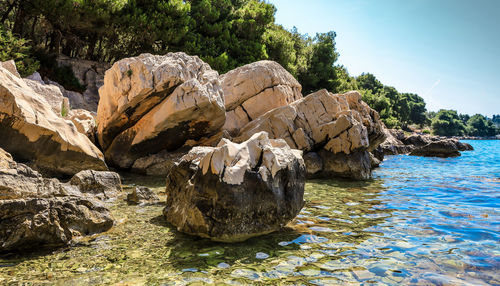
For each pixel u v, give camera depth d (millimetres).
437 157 25094
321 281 3799
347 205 7863
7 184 5230
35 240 4625
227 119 14148
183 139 11930
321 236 5449
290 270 4090
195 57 12156
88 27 23766
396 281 3820
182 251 4676
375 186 10859
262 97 14461
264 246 4926
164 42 26516
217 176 5086
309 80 44344
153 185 9844
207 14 31906
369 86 112000
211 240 5141
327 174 12703
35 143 8484
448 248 4938
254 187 5336
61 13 20953
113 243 4945
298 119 12914
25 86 9211
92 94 25359
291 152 6312
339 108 13125
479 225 6172
